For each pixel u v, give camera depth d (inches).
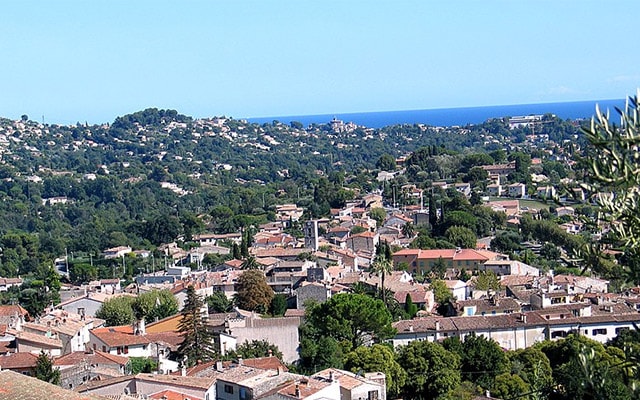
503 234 7696.9
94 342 4106.8
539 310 4616.1
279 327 4183.1
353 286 5639.8
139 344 4028.1
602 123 801.6
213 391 2970.0
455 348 3705.7
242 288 5329.7
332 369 3132.4
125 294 5782.5
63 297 6569.9
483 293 5580.7
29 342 3941.9
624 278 882.8
